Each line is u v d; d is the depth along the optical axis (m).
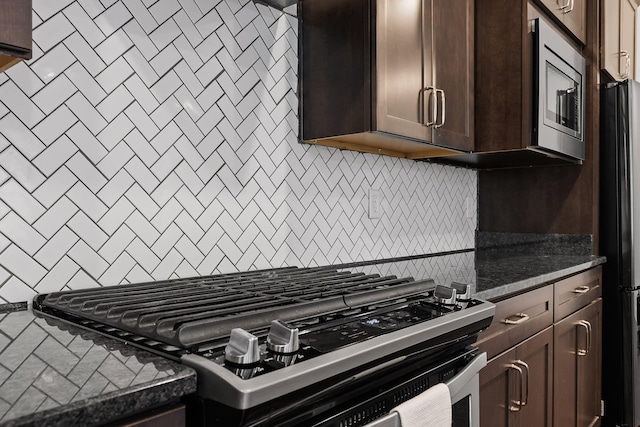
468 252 2.70
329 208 1.92
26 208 1.16
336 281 1.36
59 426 0.56
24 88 1.16
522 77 2.02
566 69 2.27
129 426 0.64
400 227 2.29
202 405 0.73
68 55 1.23
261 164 1.67
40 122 1.18
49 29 1.19
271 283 1.32
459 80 1.94
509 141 2.05
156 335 0.82
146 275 1.38
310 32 1.75
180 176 1.45
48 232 1.20
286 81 1.74
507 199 2.84
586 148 2.57
